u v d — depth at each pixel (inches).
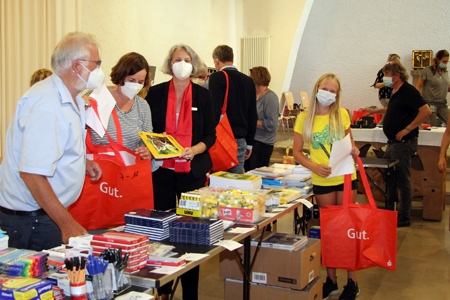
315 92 124.3
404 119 202.8
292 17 354.0
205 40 328.5
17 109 73.4
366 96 442.6
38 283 51.5
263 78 193.2
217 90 145.7
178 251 74.4
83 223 88.1
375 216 111.0
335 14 446.3
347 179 115.4
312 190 131.9
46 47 194.2
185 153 105.0
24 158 69.8
